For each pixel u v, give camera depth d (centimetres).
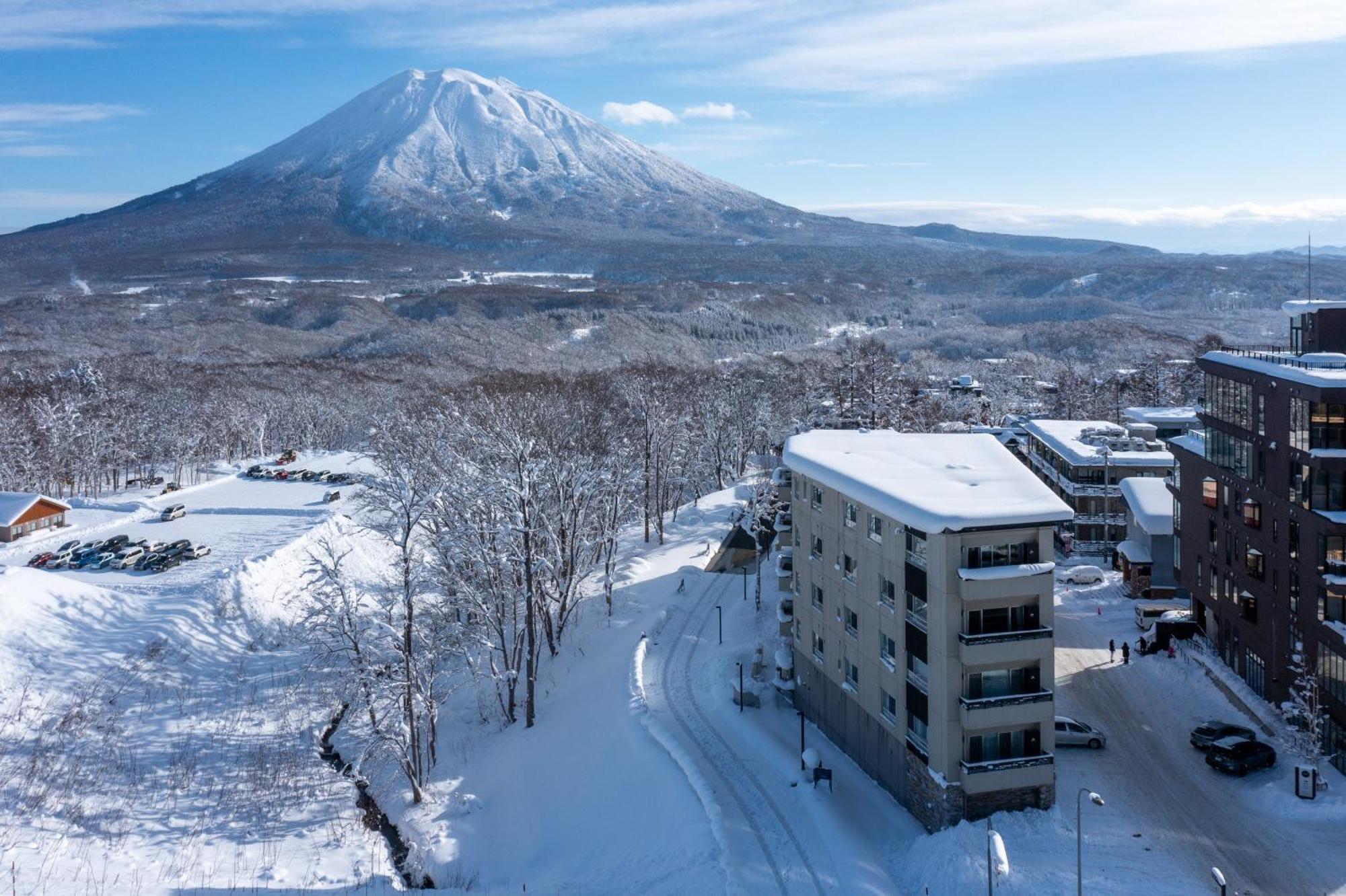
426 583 6009
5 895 4081
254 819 5128
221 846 4825
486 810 5312
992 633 4131
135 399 15900
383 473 7994
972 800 4169
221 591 7900
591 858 4469
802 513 5609
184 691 6538
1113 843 4062
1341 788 4431
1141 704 5553
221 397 16900
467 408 10425
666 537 10200
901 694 4503
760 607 7262
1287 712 4831
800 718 5447
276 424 16775
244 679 6906
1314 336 6009
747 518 9275
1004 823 4141
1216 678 5634
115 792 5247
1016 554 4184
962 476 4762
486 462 7200
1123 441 9131
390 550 9875
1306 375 4878
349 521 10281
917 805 4400
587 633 7344
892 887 3844
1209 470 6041
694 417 12988
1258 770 4712
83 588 7338
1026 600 4200
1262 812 4328
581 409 10838
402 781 5644
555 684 6619
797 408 14012
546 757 5566
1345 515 4675
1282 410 5084
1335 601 4719
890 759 4659
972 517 4028
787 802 4488
